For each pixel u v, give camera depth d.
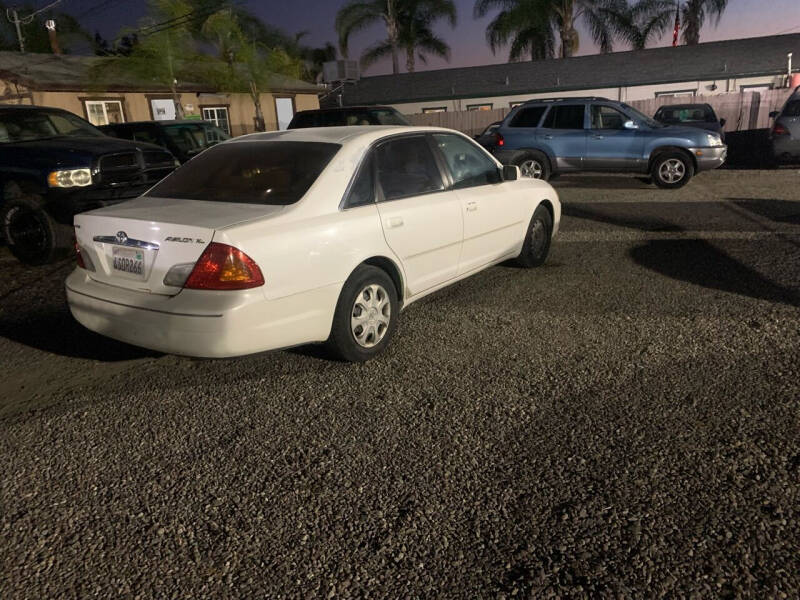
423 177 4.84
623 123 12.13
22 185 7.20
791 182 12.62
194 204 4.07
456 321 5.12
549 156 12.55
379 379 4.11
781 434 3.29
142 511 2.88
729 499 2.80
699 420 3.46
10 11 30.70
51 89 20.39
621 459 3.13
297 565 2.52
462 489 2.96
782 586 2.31
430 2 39.19
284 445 3.38
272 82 29.55
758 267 6.41
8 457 3.36
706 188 12.18
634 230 8.48
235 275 3.50
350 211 4.14
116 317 3.84
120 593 2.41
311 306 3.86
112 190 7.51
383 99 36.59
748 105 25.64
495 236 5.61
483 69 37.62
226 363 4.43
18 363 4.56
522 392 3.88
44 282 6.69
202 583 2.45
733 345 4.45
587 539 2.60
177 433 3.54
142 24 23.23
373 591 2.38
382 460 3.21
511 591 2.35
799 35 33.59
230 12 26.11
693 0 35.31
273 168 4.28
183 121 13.79
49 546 2.68
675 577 2.38
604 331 4.81
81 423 3.68
